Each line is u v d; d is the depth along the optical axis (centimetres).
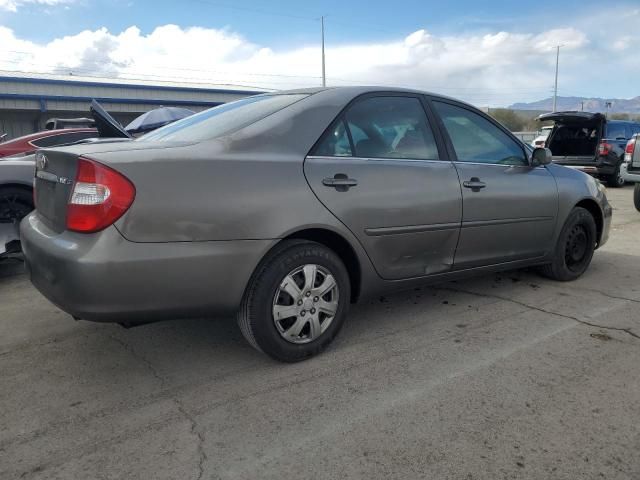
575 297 424
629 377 287
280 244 289
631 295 429
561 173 454
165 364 308
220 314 278
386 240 327
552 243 443
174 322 372
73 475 210
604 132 1347
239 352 323
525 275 490
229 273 269
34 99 2252
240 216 269
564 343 333
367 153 326
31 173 509
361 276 323
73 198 251
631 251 597
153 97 2566
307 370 298
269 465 215
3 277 504
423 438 232
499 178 391
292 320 299
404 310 396
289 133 300
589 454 221
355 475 209
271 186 279
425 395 269
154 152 262
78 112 2384
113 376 293
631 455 220
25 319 383
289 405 261
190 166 262
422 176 342
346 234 307
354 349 325
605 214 492
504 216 393
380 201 319
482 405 259
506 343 333
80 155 255
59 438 234
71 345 336
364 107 336
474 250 381
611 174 1362
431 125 366
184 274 257
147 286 250
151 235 249
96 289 242
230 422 246
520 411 253
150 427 242
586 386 277
